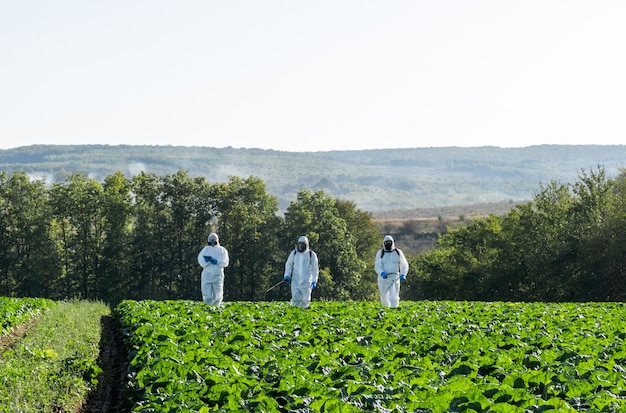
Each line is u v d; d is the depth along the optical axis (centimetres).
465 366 1369
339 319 2319
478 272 6919
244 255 8456
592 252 5891
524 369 1370
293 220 8431
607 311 2850
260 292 8425
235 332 1866
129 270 8069
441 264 7419
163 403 1115
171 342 1675
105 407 1496
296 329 2067
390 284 2961
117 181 8388
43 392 1322
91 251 7969
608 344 1769
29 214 7869
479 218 8425
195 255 8512
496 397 1100
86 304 3738
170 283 8425
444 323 2195
